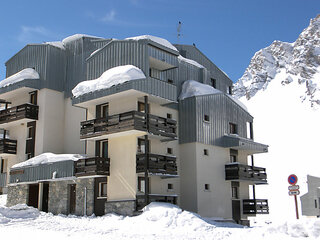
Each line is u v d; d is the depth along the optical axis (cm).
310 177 5262
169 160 3062
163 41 3384
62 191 3284
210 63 4519
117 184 2986
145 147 2881
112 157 3066
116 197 2969
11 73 4228
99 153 3203
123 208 2884
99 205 3056
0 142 3881
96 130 3080
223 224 3064
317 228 1859
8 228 2344
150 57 3038
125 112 2914
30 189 3575
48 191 3562
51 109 3800
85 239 1858
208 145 3541
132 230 2297
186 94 3588
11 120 3831
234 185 3781
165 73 3541
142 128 2855
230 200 3672
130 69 2925
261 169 3991
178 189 3397
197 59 4353
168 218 2467
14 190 3672
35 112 3759
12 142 3912
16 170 3631
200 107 3506
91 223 2620
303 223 1917
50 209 3341
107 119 3000
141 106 3100
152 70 3381
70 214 3172
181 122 3519
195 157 3381
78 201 3166
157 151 3183
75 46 3938
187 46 4269
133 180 2891
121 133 2930
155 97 3036
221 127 3734
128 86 2836
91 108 3316
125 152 2984
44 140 3691
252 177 3794
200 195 3338
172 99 3166
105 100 3130
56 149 3775
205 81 4084
